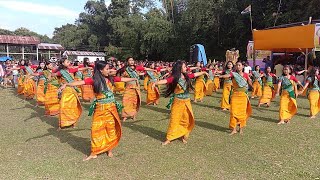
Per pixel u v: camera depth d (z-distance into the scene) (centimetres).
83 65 1127
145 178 509
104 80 590
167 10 4378
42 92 1155
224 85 1111
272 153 634
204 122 908
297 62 1992
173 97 691
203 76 1297
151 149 653
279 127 857
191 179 507
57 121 905
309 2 2502
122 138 733
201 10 3550
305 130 825
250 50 2166
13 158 596
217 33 3575
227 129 827
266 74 1192
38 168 546
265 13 3072
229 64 1097
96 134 591
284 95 904
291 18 2634
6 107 1139
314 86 995
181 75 678
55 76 875
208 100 1352
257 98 1408
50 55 4719
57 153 626
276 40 1644
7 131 789
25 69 1361
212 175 523
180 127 689
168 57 4031
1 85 2031
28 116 973
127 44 4628
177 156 611
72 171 536
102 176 516
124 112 920
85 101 1252
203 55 2359
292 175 524
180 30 3897
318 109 1003
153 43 4078
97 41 6106
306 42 1510
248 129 828
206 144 689
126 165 564
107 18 5869
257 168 554
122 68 925
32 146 669
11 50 4216
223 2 3381
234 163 577
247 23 3216
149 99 1189
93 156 597
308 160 596
